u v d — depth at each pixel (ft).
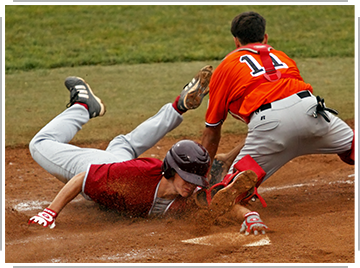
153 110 89.20
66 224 42.83
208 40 136.46
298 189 53.98
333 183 54.54
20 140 74.64
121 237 38.01
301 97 41.32
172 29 143.74
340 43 131.95
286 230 38.75
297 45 131.54
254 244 35.78
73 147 47.16
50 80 110.52
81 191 40.83
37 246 36.70
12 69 117.80
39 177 61.00
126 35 139.95
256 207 47.37
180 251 35.04
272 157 42.16
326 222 40.40
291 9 155.53
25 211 48.52
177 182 39.11
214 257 34.19
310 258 33.40
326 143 43.37
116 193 39.99
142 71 116.67
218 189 40.81
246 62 43.11
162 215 41.52
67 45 132.87
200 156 38.32
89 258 34.40
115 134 76.54
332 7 156.25
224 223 39.96
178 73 114.32
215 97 44.09
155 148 70.95
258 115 41.11
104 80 110.01
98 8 157.69
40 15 150.10
